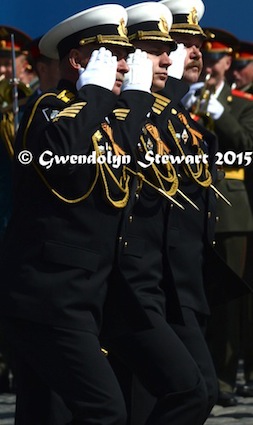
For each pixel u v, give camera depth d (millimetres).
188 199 13719
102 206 12594
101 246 12547
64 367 12266
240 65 23047
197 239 14031
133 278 13172
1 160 20375
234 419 19547
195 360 13523
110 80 12781
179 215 13812
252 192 22125
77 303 12328
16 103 19844
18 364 13297
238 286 14039
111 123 12992
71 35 13188
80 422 12219
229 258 20641
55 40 13312
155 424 12703
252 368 22766
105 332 12797
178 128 14094
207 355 13625
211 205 14188
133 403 14750
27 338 12422
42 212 12477
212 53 20609
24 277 12367
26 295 12328
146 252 13336
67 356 12242
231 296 14125
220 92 20703
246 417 19766
